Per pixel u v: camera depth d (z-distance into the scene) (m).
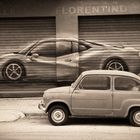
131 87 12.33
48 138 10.56
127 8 17.83
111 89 12.32
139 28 18.05
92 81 12.42
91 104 12.34
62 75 18.12
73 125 12.68
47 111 12.69
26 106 15.97
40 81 18.28
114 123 13.02
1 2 17.97
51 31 18.14
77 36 18.00
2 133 11.38
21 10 17.97
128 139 10.41
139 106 12.26
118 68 18.14
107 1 17.84
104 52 18.09
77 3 17.89
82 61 18.11
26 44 18.20
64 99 12.41
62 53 18.06
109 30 18.09
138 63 18.09
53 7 17.94
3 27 18.22
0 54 18.27
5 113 14.54
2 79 18.33
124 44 18.08
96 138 10.54
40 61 18.17
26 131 11.69
